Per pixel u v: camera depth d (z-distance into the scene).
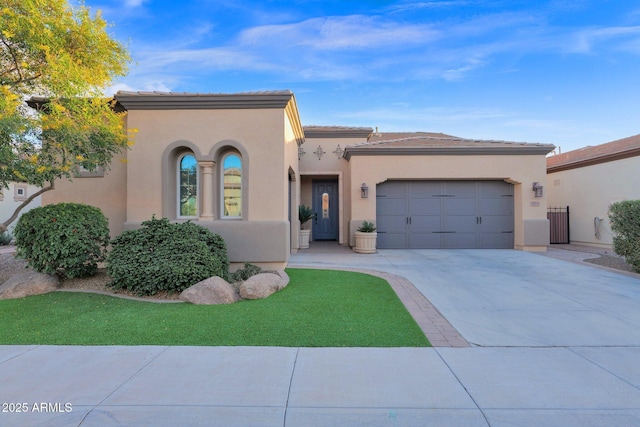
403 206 15.18
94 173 10.19
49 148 7.58
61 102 7.59
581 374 3.79
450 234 15.15
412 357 4.24
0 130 6.30
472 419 2.97
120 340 4.75
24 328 5.20
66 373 3.79
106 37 7.96
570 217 17.70
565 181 18.06
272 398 3.30
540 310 6.21
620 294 7.32
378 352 4.39
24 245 7.60
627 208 9.72
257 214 9.58
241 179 9.91
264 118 9.62
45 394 3.36
